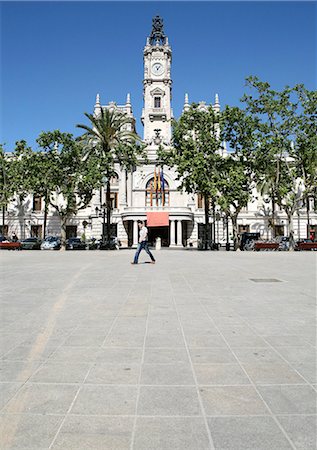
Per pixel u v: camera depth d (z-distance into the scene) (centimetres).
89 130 3406
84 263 1720
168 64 6575
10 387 346
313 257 2227
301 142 3297
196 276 1181
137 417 292
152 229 5575
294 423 283
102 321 593
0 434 270
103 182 3538
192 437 265
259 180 3644
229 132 3338
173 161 3378
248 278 1129
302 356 432
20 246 3900
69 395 330
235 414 297
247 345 471
